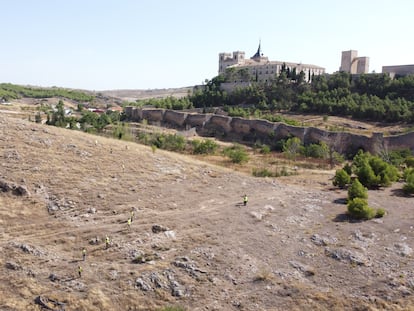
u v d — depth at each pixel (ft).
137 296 70.38
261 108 387.75
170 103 447.42
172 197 117.60
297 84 430.61
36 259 77.46
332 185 145.59
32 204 99.40
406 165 181.88
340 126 298.35
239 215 107.24
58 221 93.91
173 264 80.64
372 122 306.76
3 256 76.33
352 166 164.86
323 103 349.20
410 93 339.36
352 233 99.04
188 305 70.03
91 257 80.64
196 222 101.04
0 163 117.50
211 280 77.15
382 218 109.40
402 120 294.05
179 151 221.05
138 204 108.58
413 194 132.67
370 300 73.46
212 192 126.52
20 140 139.85
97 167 131.13
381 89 358.02
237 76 530.68
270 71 573.33
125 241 87.56
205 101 449.89
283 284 77.56
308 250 90.79
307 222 105.81
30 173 114.93
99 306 66.39
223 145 260.62
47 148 138.41
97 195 109.60
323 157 214.48
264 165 189.98
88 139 161.99
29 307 63.93
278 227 101.50
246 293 74.49
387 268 84.38
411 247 93.15
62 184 112.47
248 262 84.07
